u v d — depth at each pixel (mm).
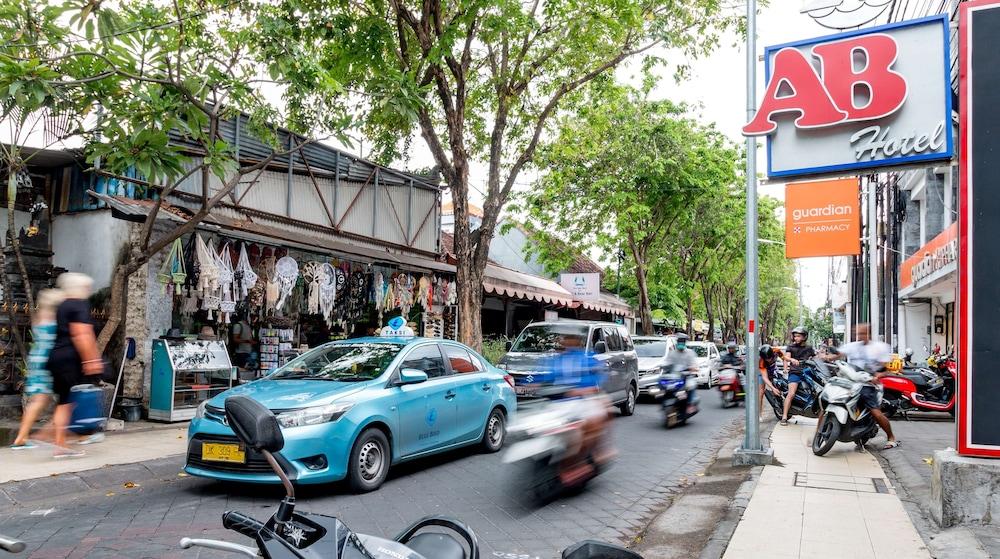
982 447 5613
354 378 7383
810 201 16484
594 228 25094
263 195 13055
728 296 44219
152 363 10453
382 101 9742
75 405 7836
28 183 11062
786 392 13391
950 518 5570
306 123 10188
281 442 2197
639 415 14156
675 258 31531
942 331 24141
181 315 11312
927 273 18500
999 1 5723
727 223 28969
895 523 5703
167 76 8523
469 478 7648
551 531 5824
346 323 14492
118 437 9070
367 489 6812
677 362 12867
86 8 7297
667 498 7168
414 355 7957
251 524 2254
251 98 9219
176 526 5562
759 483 7250
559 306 26266
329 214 14688
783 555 4898
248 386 7195
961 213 5754
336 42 12352
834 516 5918
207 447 6402
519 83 14227
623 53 14406
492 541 5465
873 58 7270
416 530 3107
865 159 7379
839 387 9031
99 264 10766
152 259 10703
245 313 12297
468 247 13555
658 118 24297
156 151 7902
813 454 9117
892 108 7148
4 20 7273
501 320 24531
